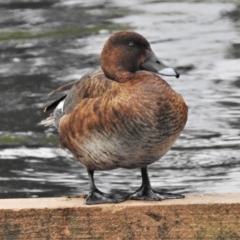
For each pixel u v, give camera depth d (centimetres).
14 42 2153
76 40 2158
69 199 845
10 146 1387
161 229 809
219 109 1521
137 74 851
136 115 815
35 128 1477
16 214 805
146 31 2236
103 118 825
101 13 2494
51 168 1280
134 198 842
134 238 812
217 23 2308
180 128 839
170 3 2597
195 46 2044
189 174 1220
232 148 1325
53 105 991
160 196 841
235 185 1163
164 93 822
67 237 810
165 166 1261
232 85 1678
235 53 1953
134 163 848
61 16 2469
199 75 1772
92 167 866
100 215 807
